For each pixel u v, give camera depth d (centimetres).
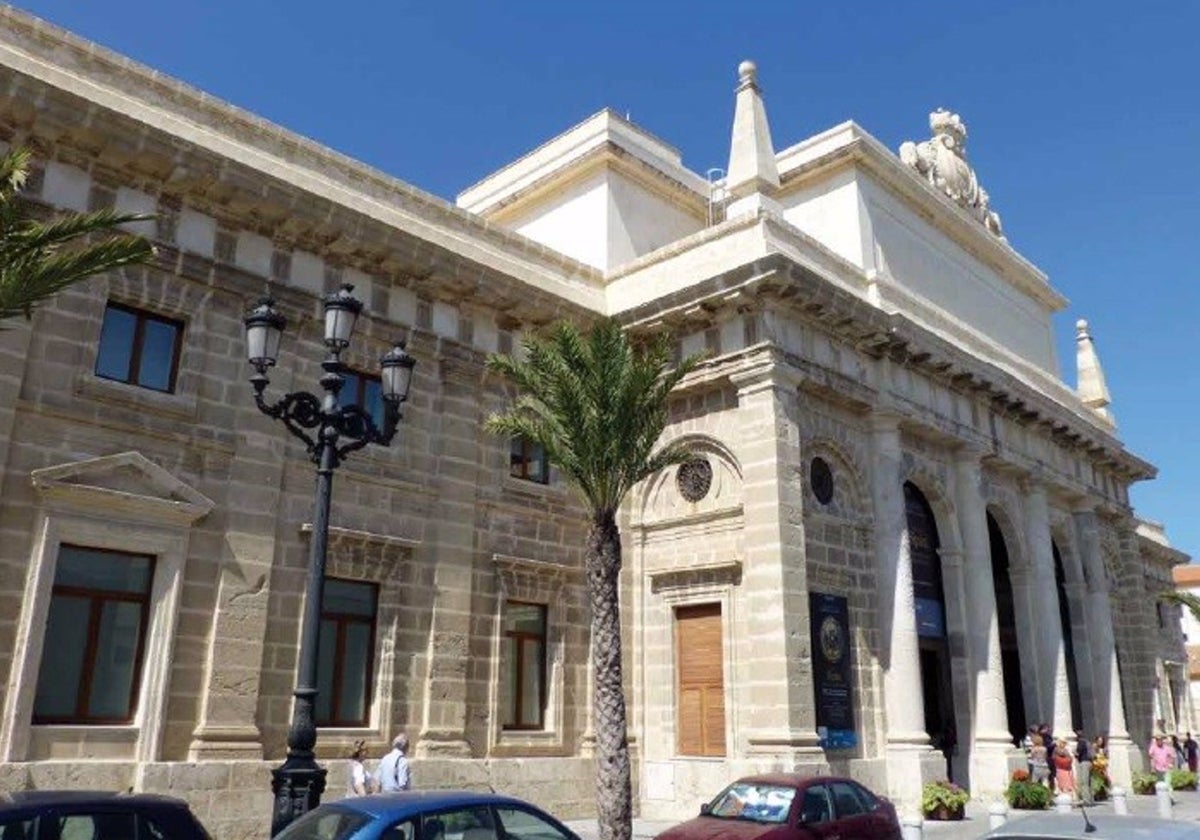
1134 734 3881
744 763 2111
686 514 2444
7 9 1748
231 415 1864
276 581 1867
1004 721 2716
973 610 2795
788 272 2325
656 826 2105
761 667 2155
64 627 1611
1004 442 3180
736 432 2386
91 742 1587
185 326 1844
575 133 3231
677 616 2423
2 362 1586
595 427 1700
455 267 2245
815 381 2425
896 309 2862
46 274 1102
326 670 1933
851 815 1462
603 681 1641
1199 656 7150
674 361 2517
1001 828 762
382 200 2261
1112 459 3869
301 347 2000
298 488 1936
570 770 2239
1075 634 3591
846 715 2302
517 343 2419
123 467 1694
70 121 1692
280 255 2006
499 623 2211
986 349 3356
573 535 2442
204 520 1791
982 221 3747
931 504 2864
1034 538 3256
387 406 1402
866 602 2483
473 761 2055
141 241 1167
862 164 3097
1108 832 718
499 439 2331
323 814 988
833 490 2505
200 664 1736
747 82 2727
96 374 1720
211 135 1966
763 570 2202
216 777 1678
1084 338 4472
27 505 1591
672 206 3325
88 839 838
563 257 2644
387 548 2045
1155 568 5075
